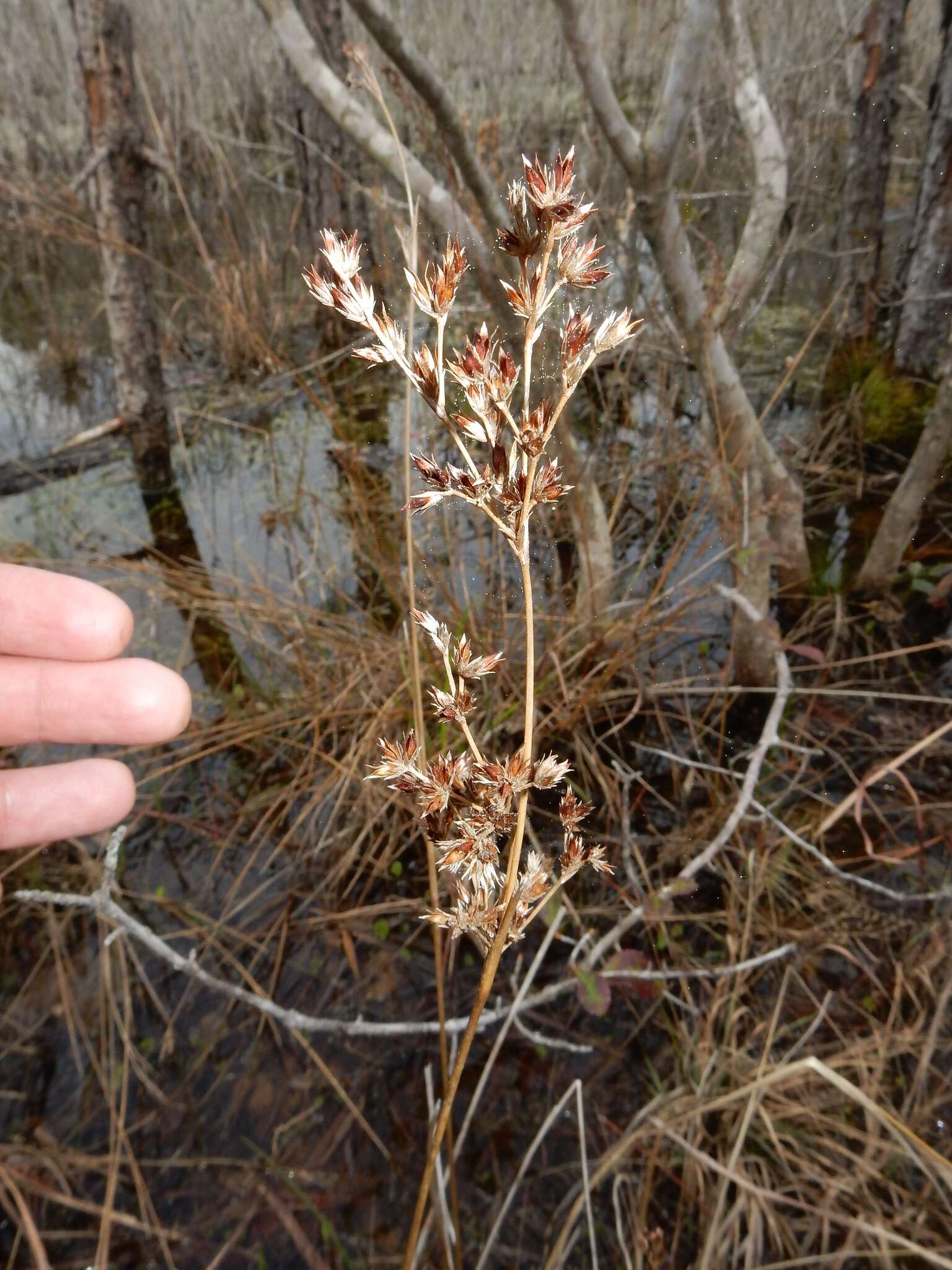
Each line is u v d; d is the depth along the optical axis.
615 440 3.07
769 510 2.22
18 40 6.96
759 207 2.09
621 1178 1.48
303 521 3.39
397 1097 1.65
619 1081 1.64
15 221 5.43
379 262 4.14
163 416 3.80
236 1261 1.46
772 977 1.76
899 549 2.56
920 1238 1.37
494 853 0.55
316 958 1.90
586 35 1.54
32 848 2.12
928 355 3.34
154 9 6.03
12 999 1.85
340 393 4.45
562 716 2.33
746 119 2.03
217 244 5.65
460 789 0.55
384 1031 1.58
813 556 2.86
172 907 2.01
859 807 1.85
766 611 2.34
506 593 2.63
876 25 3.33
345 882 2.06
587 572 2.42
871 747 2.24
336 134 4.68
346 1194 1.52
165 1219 1.51
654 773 2.25
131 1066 1.72
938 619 2.58
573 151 0.46
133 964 1.90
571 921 1.92
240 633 2.82
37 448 4.16
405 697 2.40
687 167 4.29
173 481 3.84
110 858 1.42
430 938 1.92
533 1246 1.44
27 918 2.00
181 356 5.08
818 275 4.07
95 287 5.84
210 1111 1.65
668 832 2.09
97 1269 1.46
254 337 4.14
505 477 0.48
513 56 5.98
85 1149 1.61
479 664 0.53
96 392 4.72
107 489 3.82
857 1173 1.44
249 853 2.15
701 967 1.78
